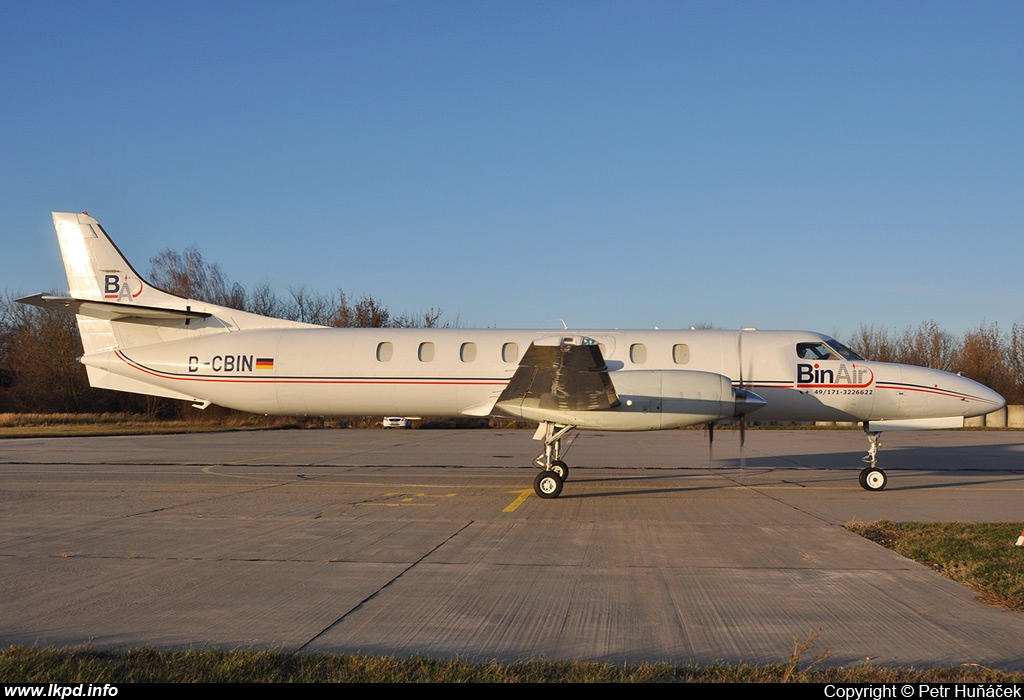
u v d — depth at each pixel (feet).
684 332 52.03
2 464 59.06
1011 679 15.62
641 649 17.61
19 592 22.17
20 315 167.12
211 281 158.40
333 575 24.29
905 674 15.81
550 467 42.19
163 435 99.35
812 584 23.38
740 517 35.73
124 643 17.85
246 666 15.99
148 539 29.91
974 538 30.12
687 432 106.01
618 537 30.76
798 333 51.49
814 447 81.00
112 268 55.11
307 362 51.31
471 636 18.45
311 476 51.42
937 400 48.85
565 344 35.55
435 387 50.49
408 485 46.80
